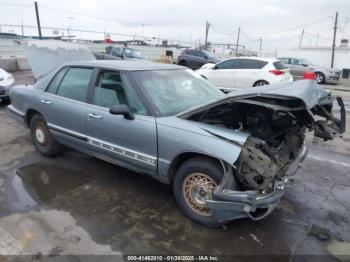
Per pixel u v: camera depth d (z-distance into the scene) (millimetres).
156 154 3314
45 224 3127
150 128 3309
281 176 3100
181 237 2996
